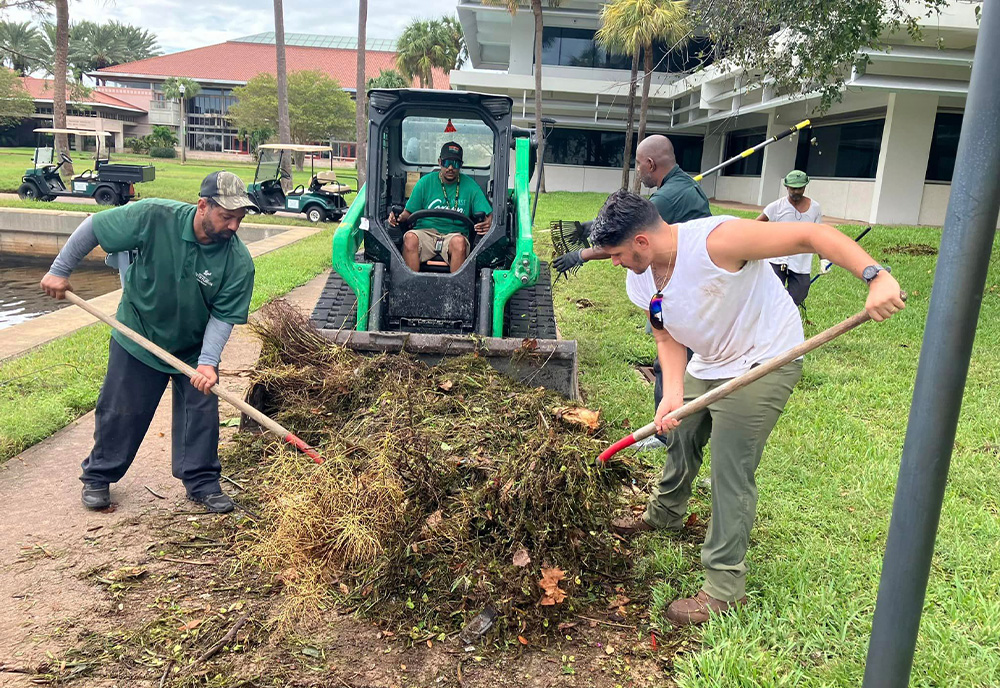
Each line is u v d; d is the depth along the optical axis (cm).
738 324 283
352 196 2509
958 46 1552
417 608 298
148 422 377
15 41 7594
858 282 1026
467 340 485
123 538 350
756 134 2650
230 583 318
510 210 632
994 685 260
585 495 312
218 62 7875
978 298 187
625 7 1838
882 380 599
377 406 423
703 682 259
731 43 920
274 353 484
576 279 1057
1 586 308
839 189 2067
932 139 1822
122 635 280
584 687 263
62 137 2730
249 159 6931
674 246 274
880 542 357
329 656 275
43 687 253
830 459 446
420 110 574
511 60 3083
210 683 258
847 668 264
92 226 346
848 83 1546
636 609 308
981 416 516
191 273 350
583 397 552
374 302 535
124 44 10588
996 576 324
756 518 378
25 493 390
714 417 291
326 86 5822
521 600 293
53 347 632
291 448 423
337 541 305
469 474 349
